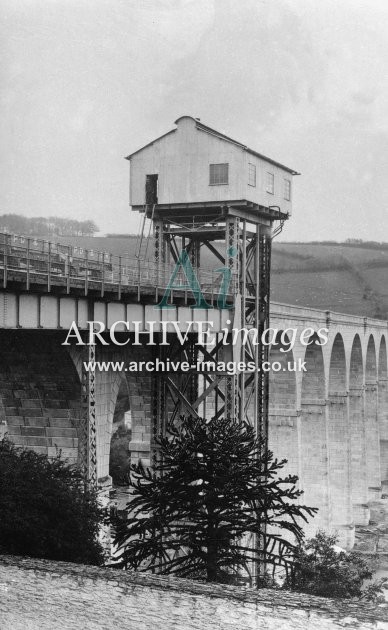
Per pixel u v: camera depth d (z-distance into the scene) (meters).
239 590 22.83
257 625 22.02
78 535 29.16
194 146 52.31
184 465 30.84
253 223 55.16
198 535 30.31
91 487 35.09
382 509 99.50
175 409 51.06
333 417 89.44
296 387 72.44
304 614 21.69
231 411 51.09
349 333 91.00
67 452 39.59
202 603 22.50
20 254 34.06
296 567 31.88
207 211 53.53
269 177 54.94
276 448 73.19
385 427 124.12
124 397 122.75
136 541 31.14
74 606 23.52
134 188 53.75
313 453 80.81
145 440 51.97
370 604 22.12
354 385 98.81
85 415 37.44
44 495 28.69
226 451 30.95
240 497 30.84
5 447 32.09
